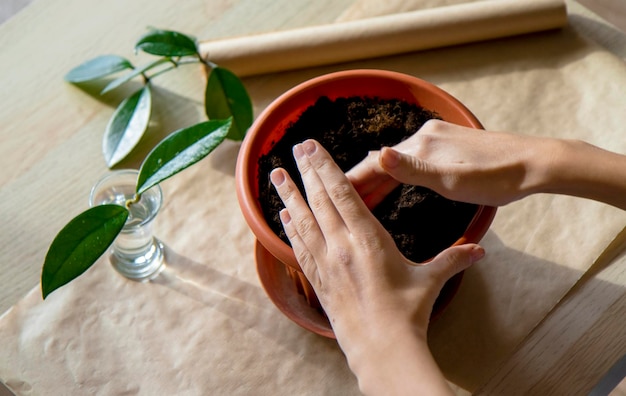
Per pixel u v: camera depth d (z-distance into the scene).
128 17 0.92
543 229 0.78
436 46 0.88
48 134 0.86
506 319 0.74
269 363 0.74
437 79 0.87
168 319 0.76
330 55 0.87
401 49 0.88
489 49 0.89
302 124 0.72
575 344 0.70
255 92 0.87
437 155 0.65
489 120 0.84
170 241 0.80
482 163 0.64
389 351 0.60
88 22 0.92
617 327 0.70
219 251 0.79
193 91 0.88
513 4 0.87
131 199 0.73
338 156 0.71
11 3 1.26
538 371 0.69
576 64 0.87
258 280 0.78
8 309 0.76
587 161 0.65
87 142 0.85
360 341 0.61
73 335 0.75
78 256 0.66
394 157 0.62
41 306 0.76
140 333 0.75
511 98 0.86
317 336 0.75
